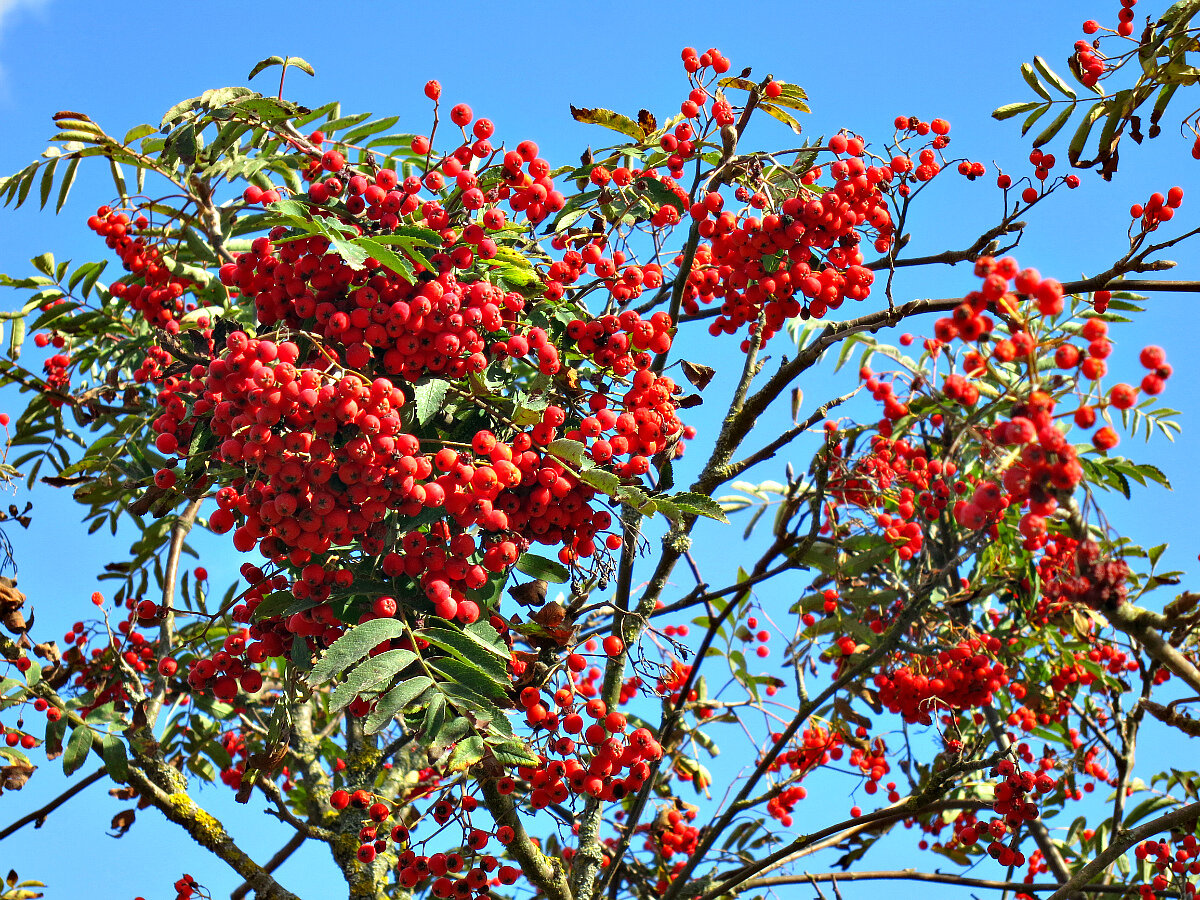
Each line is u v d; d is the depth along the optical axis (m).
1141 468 5.98
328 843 5.52
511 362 4.73
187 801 5.29
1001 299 3.15
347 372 3.70
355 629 3.55
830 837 5.82
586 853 5.07
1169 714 4.32
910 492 5.12
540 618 4.32
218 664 4.51
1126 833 4.29
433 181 4.32
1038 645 6.18
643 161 5.32
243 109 4.86
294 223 3.73
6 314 6.50
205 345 4.31
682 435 5.09
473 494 3.81
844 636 5.86
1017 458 3.22
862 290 4.82
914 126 5.09
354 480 3.62
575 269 4.75
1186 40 5.26
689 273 4.99
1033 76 5.59
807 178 4.95
